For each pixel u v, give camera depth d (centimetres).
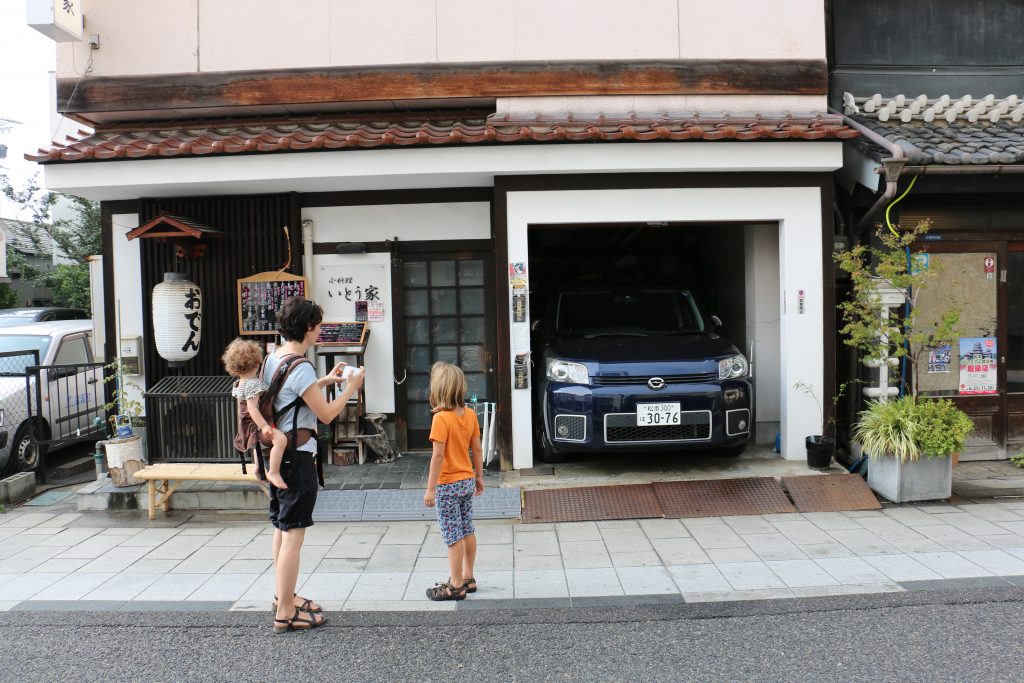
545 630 377
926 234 686
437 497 414
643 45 684
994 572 438
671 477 612
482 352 710
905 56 761
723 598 412
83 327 917
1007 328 708
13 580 456
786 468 625
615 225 652
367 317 702
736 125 623
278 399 371
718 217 636
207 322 691
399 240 694
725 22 686
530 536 524
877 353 607
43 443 712
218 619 396
